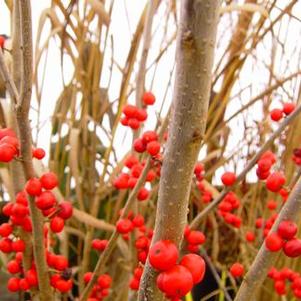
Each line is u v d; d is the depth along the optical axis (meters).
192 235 0.26
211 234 0.54
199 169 0.30
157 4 0.35
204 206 0.42
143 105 0.34
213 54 0.14
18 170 0.24
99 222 0.36
